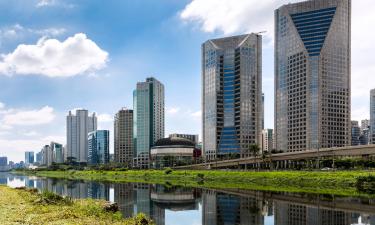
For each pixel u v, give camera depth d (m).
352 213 60.75
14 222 35.00
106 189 126.81
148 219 41.09
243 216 60.00
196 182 165.00
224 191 108.94
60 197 55.50
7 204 51.47
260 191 106.25
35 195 66.62
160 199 88.75
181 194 101.75
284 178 142.38
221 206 73.06
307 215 59.41
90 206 48.19
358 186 112.00
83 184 162.88
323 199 81.31
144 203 80.38
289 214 60.88
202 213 64.06
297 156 193.62
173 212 65.75
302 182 133.50
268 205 72.62
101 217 40.62
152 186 140.25
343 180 120.00
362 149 157.75
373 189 106.06
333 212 62.00
